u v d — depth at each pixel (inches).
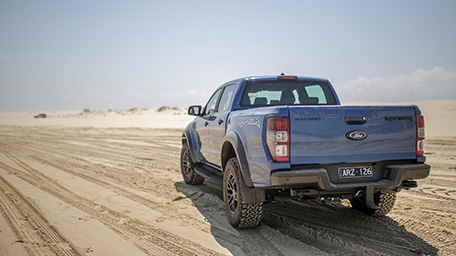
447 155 369.7
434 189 233.9
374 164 145.3
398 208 194.5
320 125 137.7
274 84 199.5
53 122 1877.5
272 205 207.8
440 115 923.4
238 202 161.6
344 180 141.5
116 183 283.4
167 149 526.9
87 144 633.0
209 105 249.9
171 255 139.4
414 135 148.1
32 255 140.9
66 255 140.7
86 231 169.0
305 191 137.5
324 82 211.2
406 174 142.3
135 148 549.0
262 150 141.1
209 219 185.3
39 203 221.6
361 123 141.7
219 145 200.5
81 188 265.6
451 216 178.2
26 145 629.6
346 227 166.9
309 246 144.3
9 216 194.1
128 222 182.4
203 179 272.2
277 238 153.9
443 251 137.5
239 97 191.3
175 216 191.8
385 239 150.6
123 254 141.3
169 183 282.4
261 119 143.3
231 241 152.7
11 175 322.7
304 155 136.6
